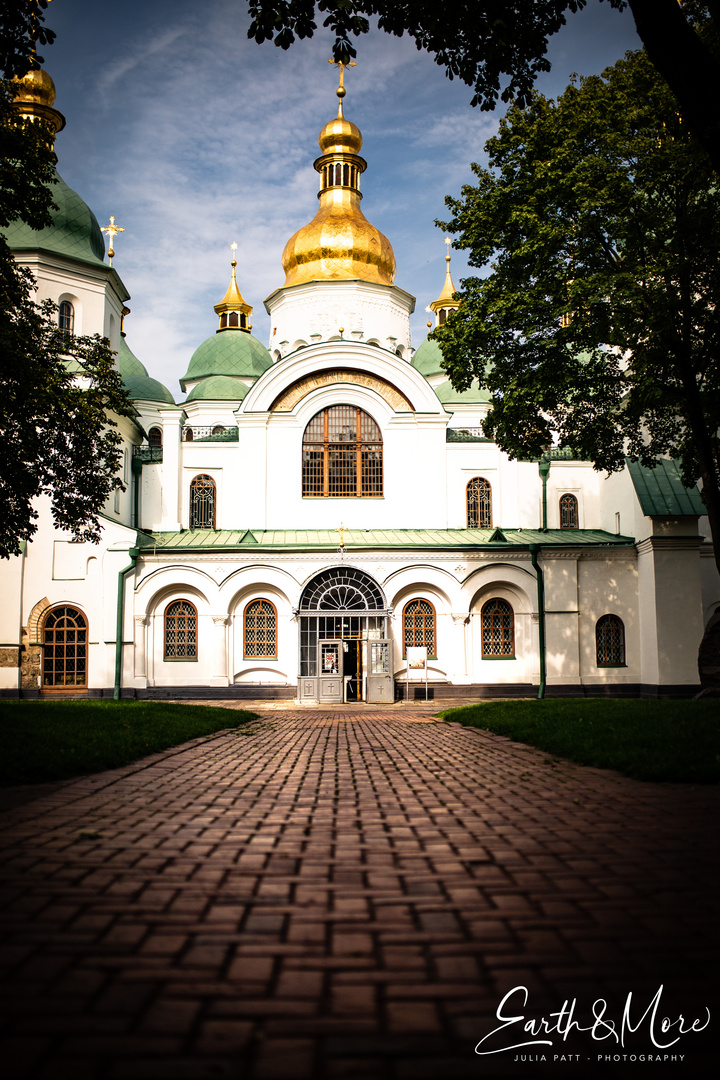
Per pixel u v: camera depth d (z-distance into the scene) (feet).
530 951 15.97
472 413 156.76
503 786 34.19
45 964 15.29
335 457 131.54
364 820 27.68
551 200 75.36
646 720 49.65
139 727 55.26
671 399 78.07
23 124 64.34
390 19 48.37
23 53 48.73
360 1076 11.65
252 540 122.62
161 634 116.98
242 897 19.25
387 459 131.44
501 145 79.87
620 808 29.01
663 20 36.32
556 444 140.97
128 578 115.85
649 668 115.96
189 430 153.58
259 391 130.72
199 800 31.60
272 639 118.11
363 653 113.60
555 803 30.14
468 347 84.23
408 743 54.13
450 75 51.19
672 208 73.72
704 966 15.29
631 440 88.74
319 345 130.41
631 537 122.72
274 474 130.31
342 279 153.99
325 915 17.99
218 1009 13.55
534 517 134.82
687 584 114.42
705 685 102.68
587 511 136.46
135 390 167.63
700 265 72.74
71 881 20.49
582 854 22.86
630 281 69.46
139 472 133.49
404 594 119.34
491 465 134.10
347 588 115.44
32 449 68.08
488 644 119.96
